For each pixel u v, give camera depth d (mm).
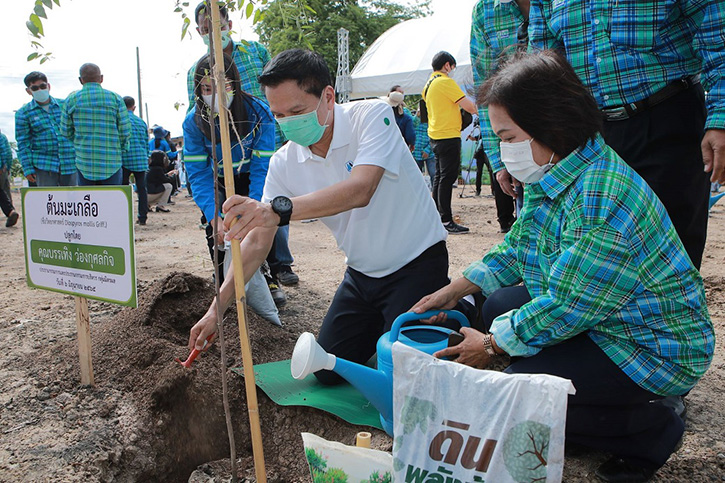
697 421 2387
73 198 2363
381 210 2436
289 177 2543
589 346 1870
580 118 1735
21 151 7578
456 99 6680
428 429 1562
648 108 2326
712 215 8344
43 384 2625
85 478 2008
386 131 2270
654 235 1760
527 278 2057
